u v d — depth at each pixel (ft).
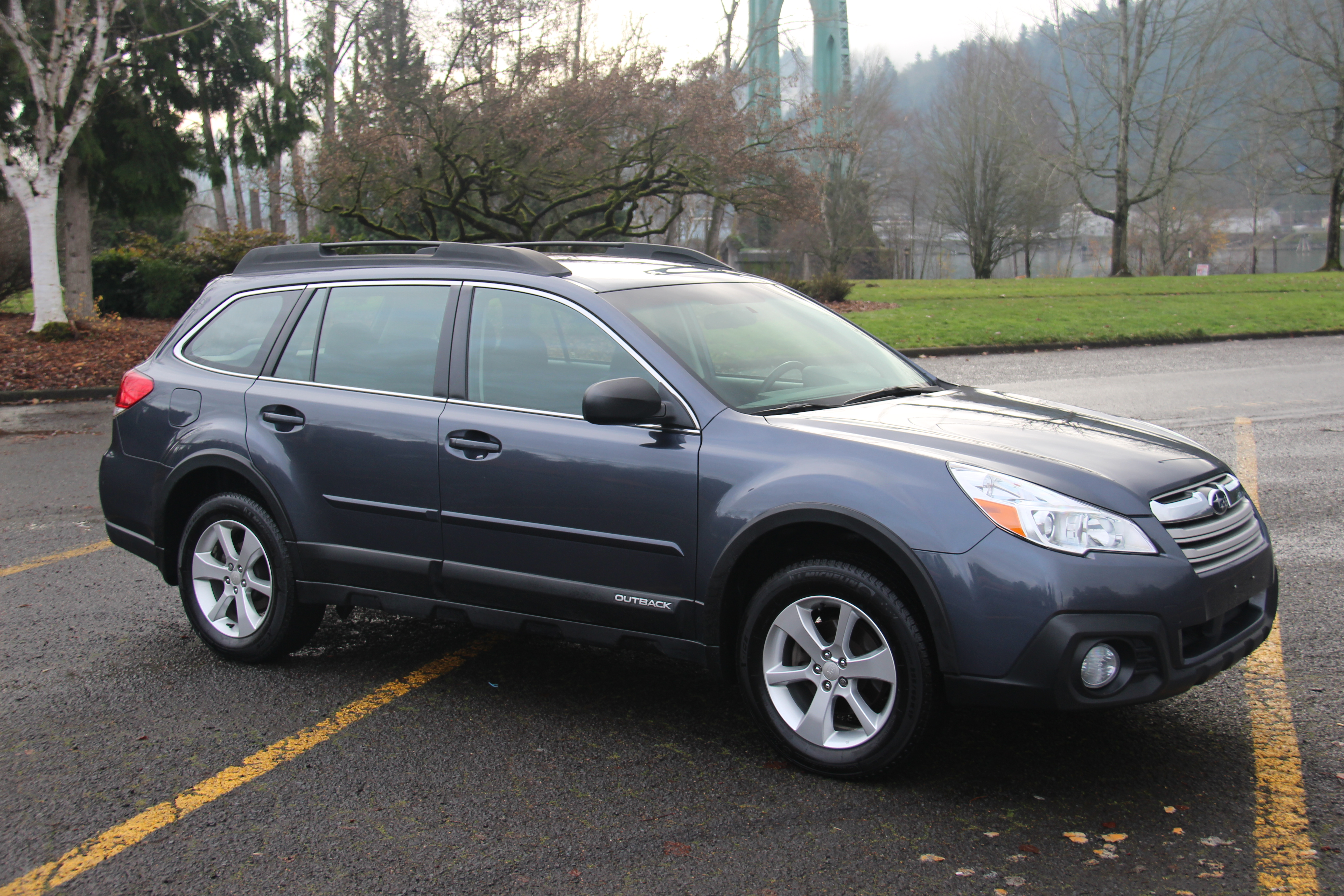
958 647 10.37
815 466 11.24
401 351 14.33
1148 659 10.21
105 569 20.72
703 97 81.15
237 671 15.21
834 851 9.83
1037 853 9.71
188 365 16.19
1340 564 18.76
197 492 16.08
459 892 9.32
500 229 87.04
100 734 13.01
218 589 15.84
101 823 10.79
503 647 16.17
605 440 12.39
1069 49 169.07
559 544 12.68
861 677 11.08
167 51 79.97
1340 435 31.81
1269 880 9.15
